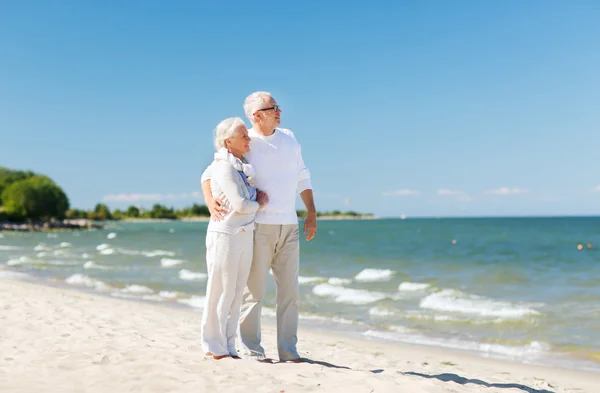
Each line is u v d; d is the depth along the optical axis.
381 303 11.25
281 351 4.57
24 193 104.31
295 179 4.50
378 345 7.52
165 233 76.75
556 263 21.89
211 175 4.33
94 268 19.56
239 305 4.46
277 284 4.58
